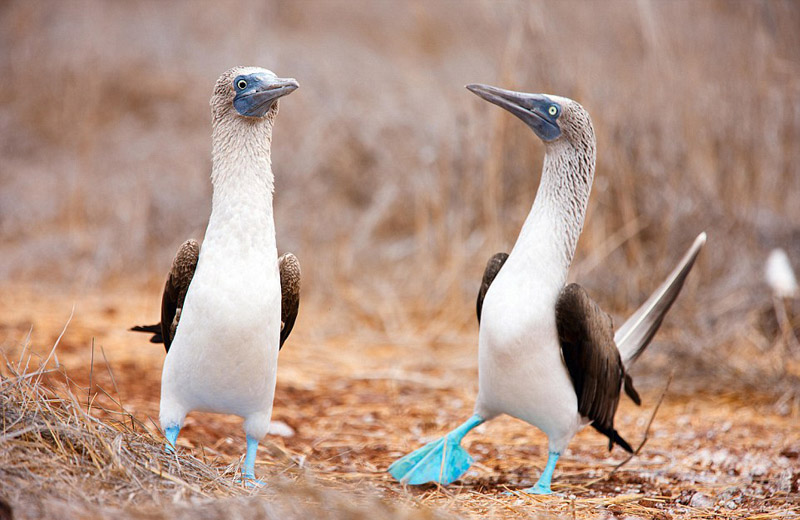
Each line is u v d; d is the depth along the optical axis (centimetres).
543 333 736
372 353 1305
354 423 989
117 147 2064
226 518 527
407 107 1908
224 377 659
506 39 1524
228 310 641
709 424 1010
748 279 1352
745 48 1492
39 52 2288
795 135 1482
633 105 1450
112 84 2247
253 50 2128
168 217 1748
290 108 1961
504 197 1491
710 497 756
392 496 690
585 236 1391
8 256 1638
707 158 1435
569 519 661
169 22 2581
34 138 2083
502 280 750
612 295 1355
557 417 761
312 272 1552
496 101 779
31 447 568
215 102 675
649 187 1427
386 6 2566
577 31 1510
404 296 1515
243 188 661
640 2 1454
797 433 966
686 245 1376
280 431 931
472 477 827
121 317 1361
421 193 1634
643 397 1127
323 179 1764
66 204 1797
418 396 1110
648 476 827
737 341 1270
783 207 1454
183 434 877
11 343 1138
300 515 544
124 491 555
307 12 2512
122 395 985
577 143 764
